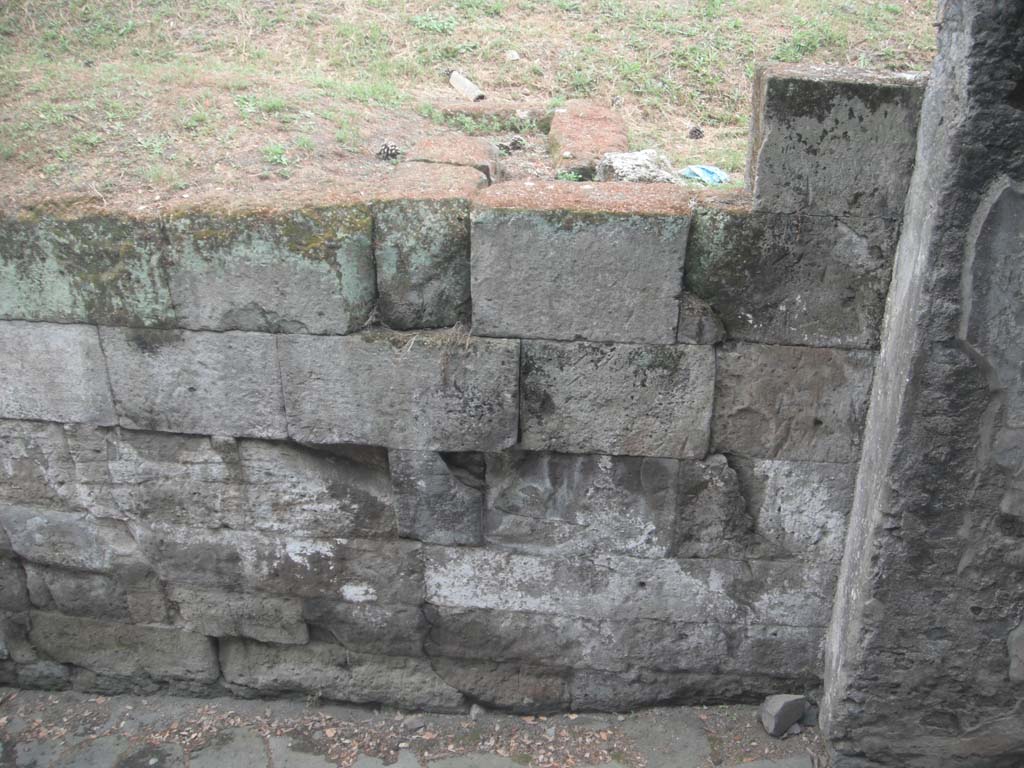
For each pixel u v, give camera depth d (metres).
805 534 3.86
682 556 3.97
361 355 3.65
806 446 3.68
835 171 3.21
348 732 4.30
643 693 4.29
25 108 4.45
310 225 3.45
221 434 3.90
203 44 6.24
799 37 6.32
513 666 4.30
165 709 4.48
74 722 4.40
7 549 4.30
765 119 3.16
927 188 2.97
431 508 3.96
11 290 3.67
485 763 4.08
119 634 4.45
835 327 3.45
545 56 6.29
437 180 3.71
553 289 3.46
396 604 4.20
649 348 3.54
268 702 4.51
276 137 4.25
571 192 3.50
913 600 3.47
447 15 6.68
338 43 6.32
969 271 2.90
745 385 3.58
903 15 6.63
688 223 3.31
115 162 3.96
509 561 4.05
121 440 3.99
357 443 3.85
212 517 4.11
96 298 3.65
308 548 4.12
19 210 3.57
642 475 3.81
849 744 3.85
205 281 3.57
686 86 6.07
